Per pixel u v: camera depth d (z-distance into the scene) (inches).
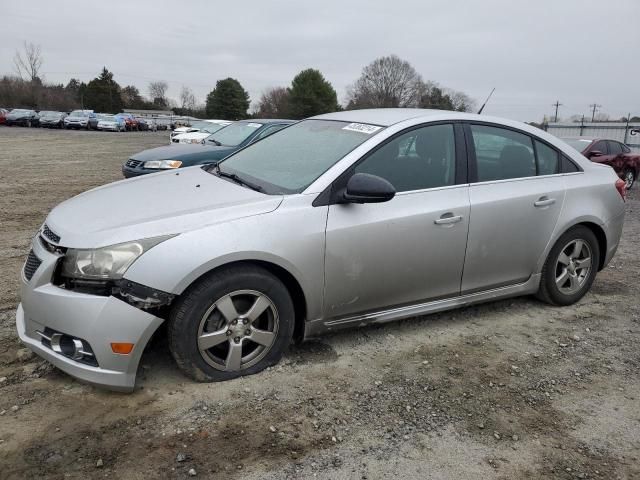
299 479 96.6
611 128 1151.6
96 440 103.5
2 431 104.6
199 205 125.0
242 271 120.4
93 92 3486.7
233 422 111.0
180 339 117.2
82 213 126.4
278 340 129.6
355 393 124.3
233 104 3538.4
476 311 176.6
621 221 190.1
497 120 164.9
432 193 145.6
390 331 157.9
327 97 3201.3
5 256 221.0
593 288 206.4
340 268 132.3
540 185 166.7
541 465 104.1
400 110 163.9
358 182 126.6
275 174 143.8
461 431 113.0
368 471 99.7
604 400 127.7
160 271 111.0
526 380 134.6
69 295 111.1
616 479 101.5
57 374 125.0
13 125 1775.3
